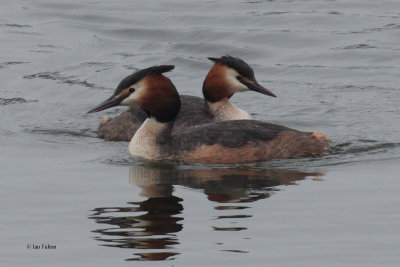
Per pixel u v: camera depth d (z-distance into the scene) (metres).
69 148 15.68
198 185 12.92
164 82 14.99
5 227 11.09
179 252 10.20
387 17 25.70
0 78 21.42
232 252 10.18
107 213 11.57
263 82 21.17
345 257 10.01
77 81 21.23
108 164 14.39
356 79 21.11
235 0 27.86
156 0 28.09
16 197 12.34
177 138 14.94
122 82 15.10
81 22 25.98
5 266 9.88
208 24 25.44
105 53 23.41
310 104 19.25
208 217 11.35
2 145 15.76
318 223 11.09
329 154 14.86
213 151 14.48
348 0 27.66
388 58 22.42
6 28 25.34
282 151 14.59
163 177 13.44
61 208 11.83
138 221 11.24
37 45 23.98
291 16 25.92
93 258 10.06
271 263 9.88
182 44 23.86
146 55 23.14
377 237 10.58
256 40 24.05
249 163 14.34
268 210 11.62
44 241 10.58
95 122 18.09
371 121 17.67
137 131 15.25
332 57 22.70
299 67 22.11
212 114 17.11
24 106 19.25
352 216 11.32
